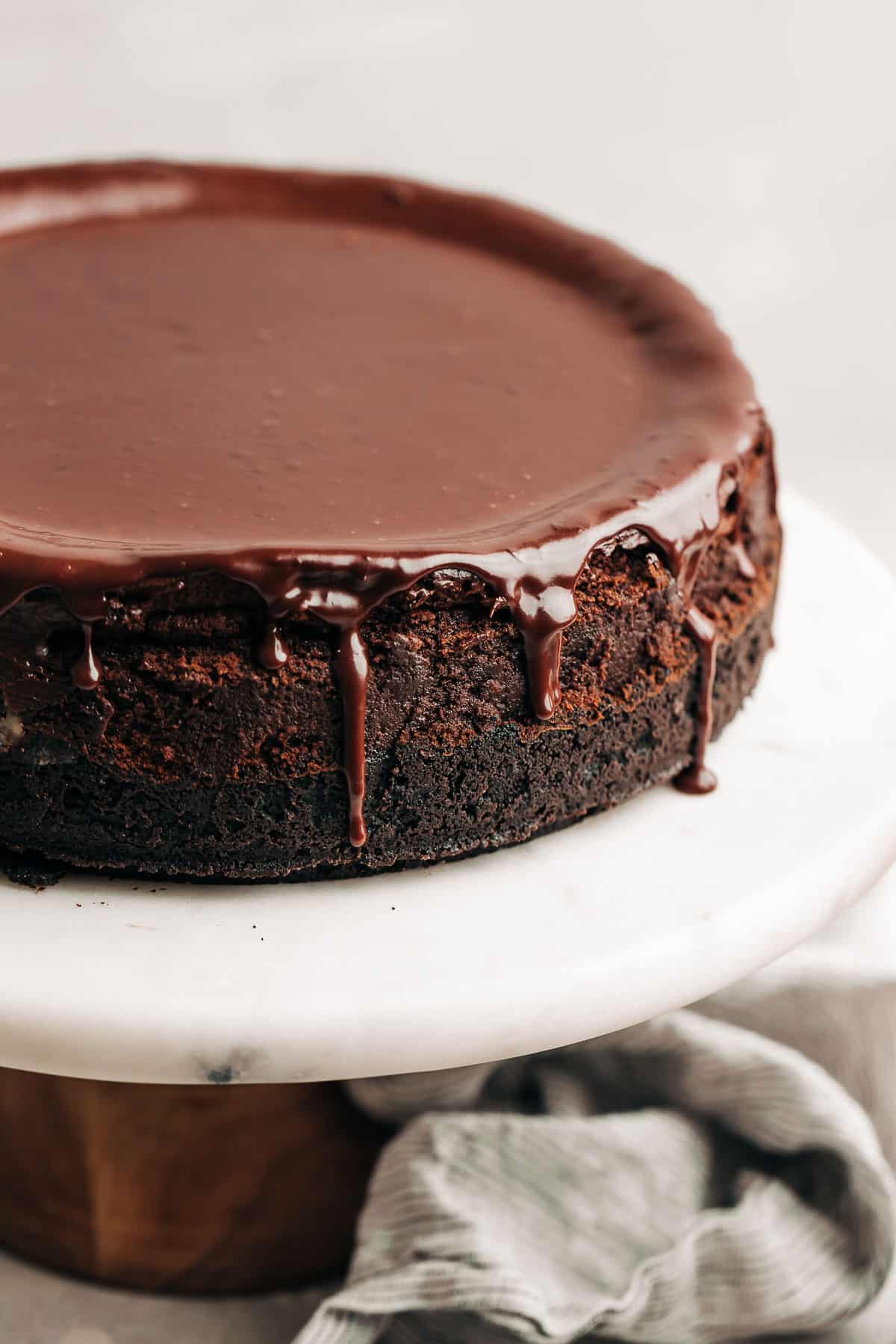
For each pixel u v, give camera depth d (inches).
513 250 29.8
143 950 24.4
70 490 25.2
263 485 25.5
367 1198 26.4
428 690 24.8
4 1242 27.5
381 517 25.1
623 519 25.2
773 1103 26.7
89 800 24.9
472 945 24.5
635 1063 27.5
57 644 24.4
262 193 30.4
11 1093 26.2
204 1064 23.9
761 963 25.1
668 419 26.8
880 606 29.0
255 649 24.4
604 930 24.7
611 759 25.9
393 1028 23.9
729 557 26.6
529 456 26.2
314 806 25.0
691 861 25.5
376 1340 25.9
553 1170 26.4
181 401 26.6
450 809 25.3
